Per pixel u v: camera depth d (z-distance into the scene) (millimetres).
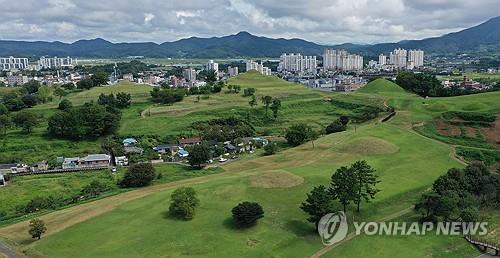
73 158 143375
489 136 143125
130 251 70438
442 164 117562
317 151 131750
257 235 75500
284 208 85625
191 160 131125
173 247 71250
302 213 83750
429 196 81875
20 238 79938
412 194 96188
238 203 87000
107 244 72938
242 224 78125
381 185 99000
